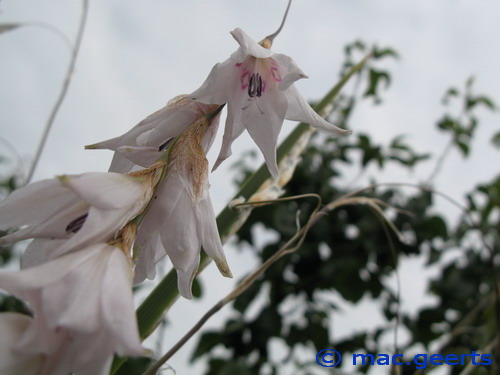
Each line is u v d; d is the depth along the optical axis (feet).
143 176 0.92
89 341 0.80
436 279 2.69
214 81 0.96
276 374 2.54
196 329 1.13
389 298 2.57
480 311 2.48
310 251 2.52
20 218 0.91
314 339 2.52
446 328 2.52
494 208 2.68
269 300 2.60
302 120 1.00
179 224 0.96
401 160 2.63
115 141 1.00
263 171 1.24
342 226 2.55
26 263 0.92
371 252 2.53
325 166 2.64
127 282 0.85
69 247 0.85
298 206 2.59
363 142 2.64
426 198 2.57
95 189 0.87
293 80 0.95
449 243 2.65
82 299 0.80
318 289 2.62
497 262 2.61
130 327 0.81
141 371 1.73
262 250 2.62
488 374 2.09
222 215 1.20
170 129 0.99
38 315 0.80
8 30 1.30
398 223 2.53
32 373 0.81
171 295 1.09
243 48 0.94
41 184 0.89
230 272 0.98
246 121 1.01
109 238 0.88
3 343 0.81
